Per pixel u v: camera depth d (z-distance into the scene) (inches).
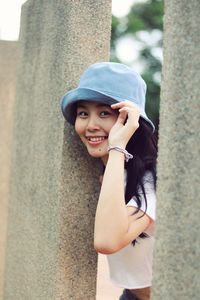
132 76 107.7
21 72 157.4
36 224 132.0
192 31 76.0
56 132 121.2
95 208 118.3
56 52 125.5
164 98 79.8
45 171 127.4
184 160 75.6
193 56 75.6
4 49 223.3
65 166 116.3
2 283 198.5
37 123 137.3
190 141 75.0
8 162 217.8
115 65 108.2
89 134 107.3
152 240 104.3
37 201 132.5
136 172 102.2
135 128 100.3
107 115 106.0
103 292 200.5
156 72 592.1
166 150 78.5
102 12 120.6
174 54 78.4
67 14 119.6
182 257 74.5
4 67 223.8
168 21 79.9
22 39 158.4
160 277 77.5
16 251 150.4
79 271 116.6
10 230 159.0
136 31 599.2
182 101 76.6
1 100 221.0
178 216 75.7
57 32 125.6
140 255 105.3
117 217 94.2
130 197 101.3
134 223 97.1
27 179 143.3
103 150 107.0
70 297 115.9
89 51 119.8
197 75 74.9
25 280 139.3
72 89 118.6
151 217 98.7
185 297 73.5
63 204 115.9
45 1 136.6
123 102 101.8
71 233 116.2
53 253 117.6
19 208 149.8
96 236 95.0
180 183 75.9
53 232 118.3
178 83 77.4
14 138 161.0
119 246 94.8
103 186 96.5
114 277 110.8
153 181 102.3
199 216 72.6
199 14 75.2
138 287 107.1
